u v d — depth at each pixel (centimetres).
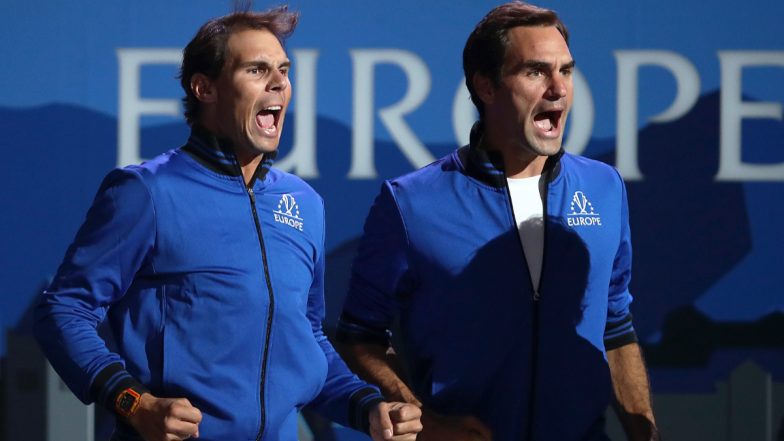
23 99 1420
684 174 1425
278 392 727
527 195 807
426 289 801
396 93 1434
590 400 803
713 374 1420
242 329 714
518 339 791
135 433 711
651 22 1425
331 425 1418
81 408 1428
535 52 765
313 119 1433
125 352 711
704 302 1423
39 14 1420
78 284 701
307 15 1430
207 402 705
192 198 720
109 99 1427
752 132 1424
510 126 780
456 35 1434
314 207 784
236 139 732
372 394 753
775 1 1416
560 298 793
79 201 1426
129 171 713
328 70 1433
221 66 728
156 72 1430
